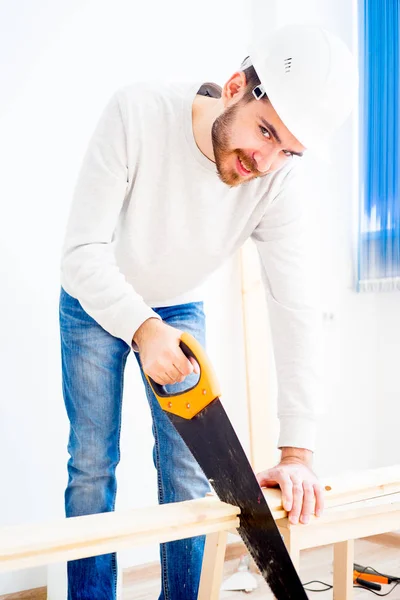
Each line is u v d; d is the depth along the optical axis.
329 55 1.04
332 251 2.75
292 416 1.21
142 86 1.21
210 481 0.98
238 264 2.57
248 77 1.07
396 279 2.62
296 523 0.99
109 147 1.14
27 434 2.05
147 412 2.31
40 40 2.13
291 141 1.03
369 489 1.10
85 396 1.31
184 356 0.97
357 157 2.82
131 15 2.34
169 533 0.90
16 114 2.08
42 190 2.12
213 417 0.94
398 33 2.60
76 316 1.30
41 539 0.80
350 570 1.23
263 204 1.28
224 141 1.08
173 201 1.22
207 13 2.54
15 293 2.05
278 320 1.30
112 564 1.35
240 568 2.29
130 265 1.30
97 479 1.32
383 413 2.79
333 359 2.72
